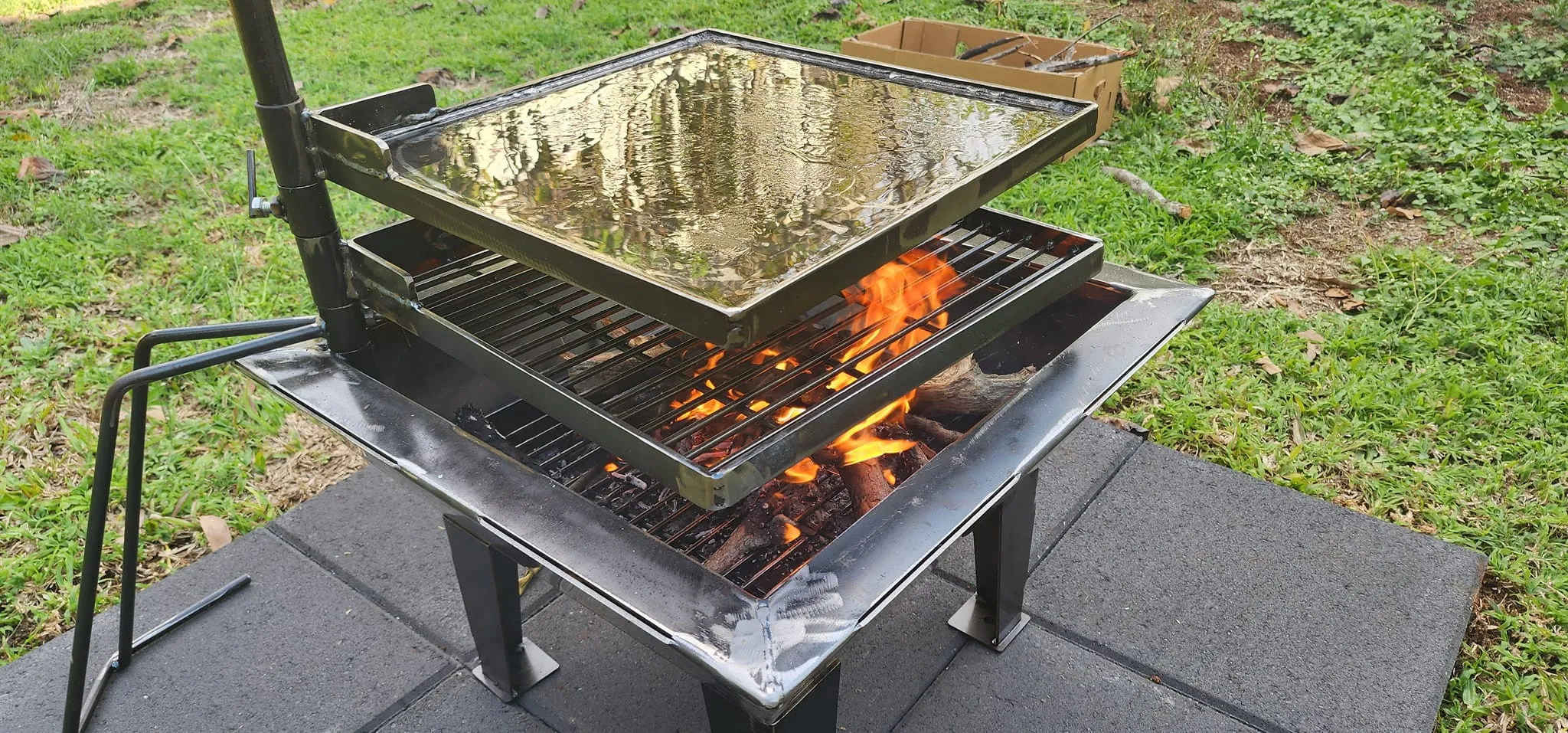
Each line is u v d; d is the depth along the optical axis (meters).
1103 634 1.91
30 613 2.08
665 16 5.38
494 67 4.81
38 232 3.49
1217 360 2.74
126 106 4.55
